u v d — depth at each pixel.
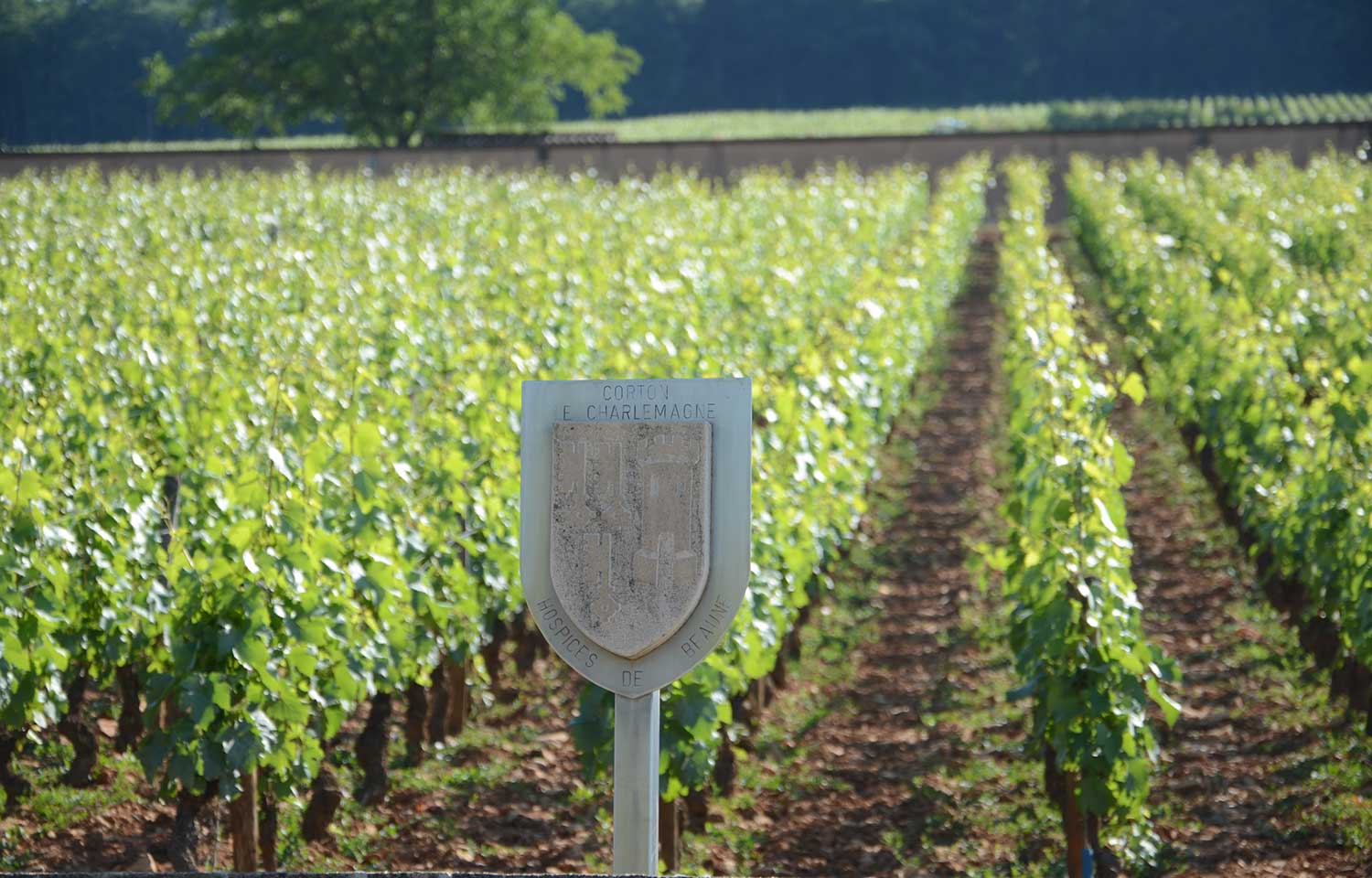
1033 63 129.75
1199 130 33.12
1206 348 12.30
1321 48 125.50
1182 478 13.98
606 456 4.03
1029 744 7.05
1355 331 10.79
